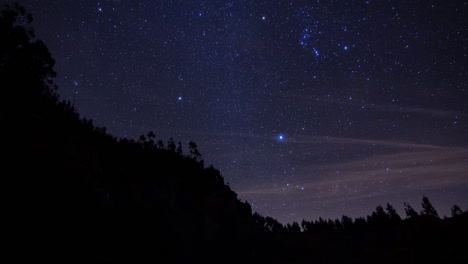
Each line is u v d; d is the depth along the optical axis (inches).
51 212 475.2
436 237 1076.5
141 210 738.2
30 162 519.2
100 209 604.1
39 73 772.6
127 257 546.0
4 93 617.6
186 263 698.2
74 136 764.6
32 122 629.3
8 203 418.0
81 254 454.6
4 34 660.1
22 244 384.5
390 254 981.2
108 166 796.0
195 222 933.8
